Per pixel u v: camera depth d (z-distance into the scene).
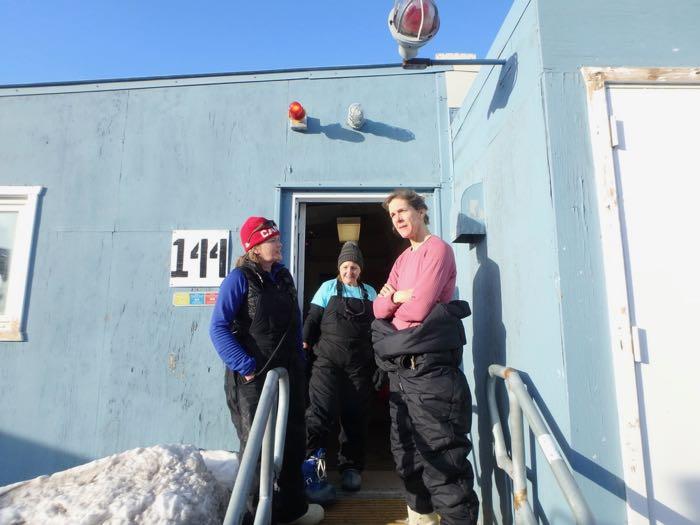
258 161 3.50
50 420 3.18
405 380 2.09
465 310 2.22
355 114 3.43
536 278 1.99
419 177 3.48
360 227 5.82
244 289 2.17
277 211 3.43
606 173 1.85
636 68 1.94
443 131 3.54
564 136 1.90
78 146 3.52
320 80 3.61
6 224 3.50
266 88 3.60
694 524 1.64
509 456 2.22
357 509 2.75
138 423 3.18
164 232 3.41
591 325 1.77
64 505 1.92
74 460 3.13
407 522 2.59
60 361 3.25
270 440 1.83
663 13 2.00
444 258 2.15
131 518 1.87
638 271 1.79
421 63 2.44
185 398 3.20
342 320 3.04
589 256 1.82
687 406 1.71
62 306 3.31
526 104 2.10
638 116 1.92
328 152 3.51
